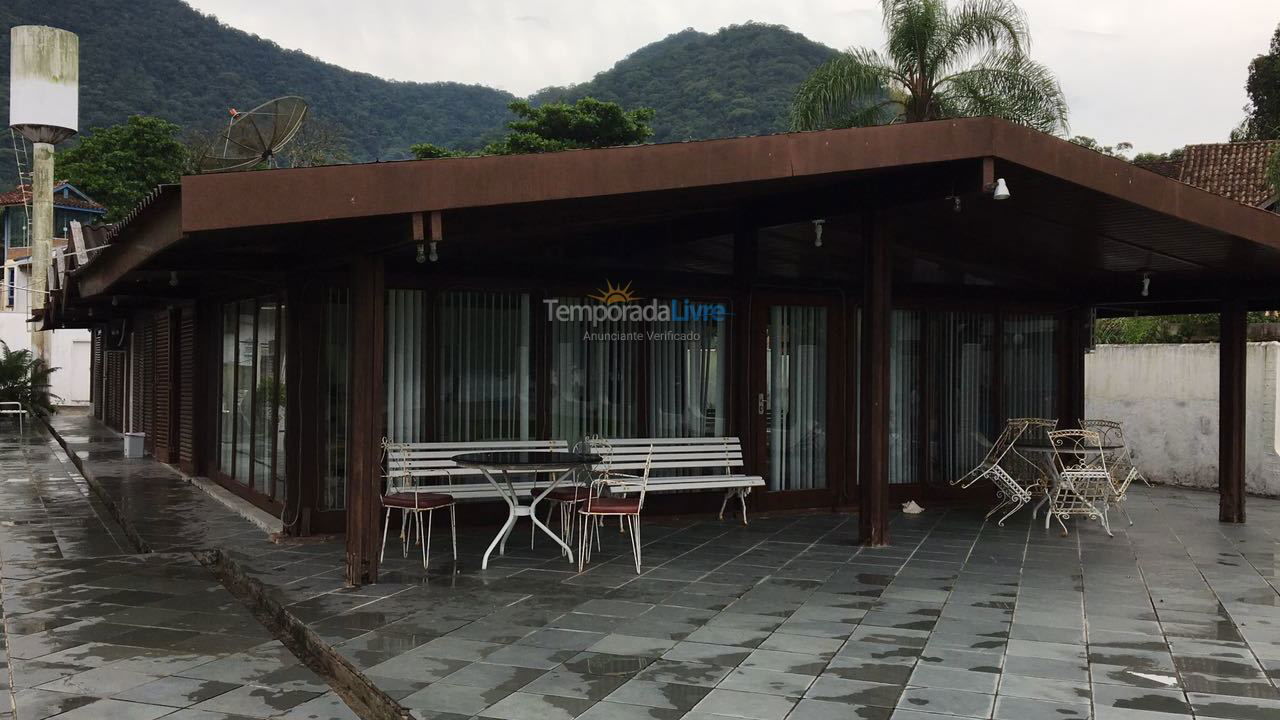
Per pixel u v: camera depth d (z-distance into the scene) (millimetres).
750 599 5988
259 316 9312
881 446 7816
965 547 7859
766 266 9484
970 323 10797
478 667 4570
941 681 4418
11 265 34250
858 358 9969
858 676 4484
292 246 6160
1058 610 5773
